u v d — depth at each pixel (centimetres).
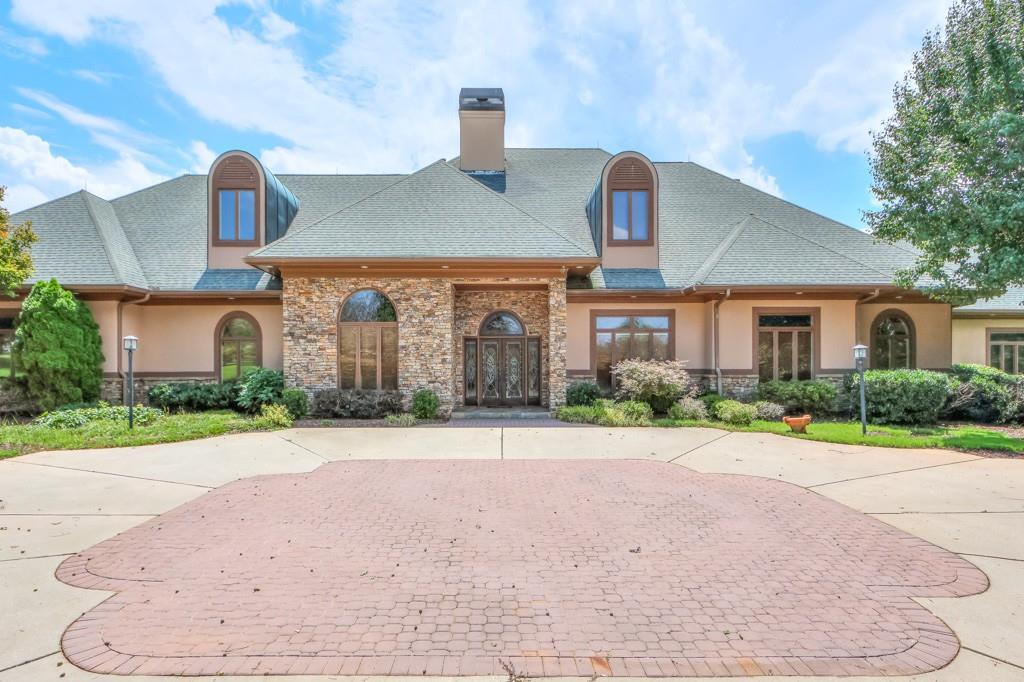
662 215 1770
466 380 1541
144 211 1728
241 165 1555
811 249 1492
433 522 583
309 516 603
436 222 1437
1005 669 314
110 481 751
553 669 317
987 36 1011
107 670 313
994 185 1033
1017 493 682
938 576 443
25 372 1295
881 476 775
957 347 1677
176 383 1474
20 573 447
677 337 1529
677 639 350
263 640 346
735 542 523
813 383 1358
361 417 1316
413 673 312
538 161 1969
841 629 362
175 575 445
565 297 1388
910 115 1163
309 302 1356
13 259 1242
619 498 676
